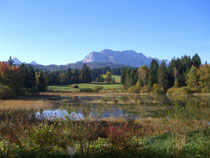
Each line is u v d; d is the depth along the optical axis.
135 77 86.00
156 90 62.94
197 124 8.52
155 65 86.88
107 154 4.90
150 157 5.14
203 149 5.48
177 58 89.44
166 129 8.86
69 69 128.75
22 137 5.76
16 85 57.03
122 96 52.03
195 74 60.41
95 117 6.22
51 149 4.97
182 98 40.97
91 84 114.31
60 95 57.72
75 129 5.15
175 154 5.08
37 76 88.25
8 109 20.47
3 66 56.72
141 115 18.61
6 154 4.55
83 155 4.58
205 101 31.48
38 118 10.28
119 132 5.69
